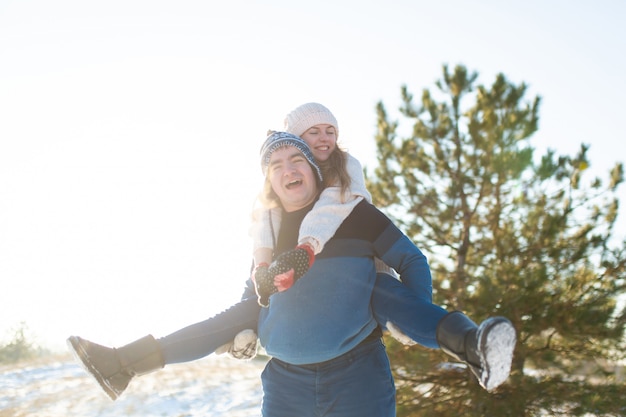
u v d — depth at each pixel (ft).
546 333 26.08
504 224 28.86
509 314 24.30
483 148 28.99
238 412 37.35
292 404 7.91
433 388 26.63
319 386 7.77
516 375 24.57
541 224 27.48
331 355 7.70
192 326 8.21
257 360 61.11
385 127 31.68
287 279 7.29
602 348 26.18
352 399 7.68
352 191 8.31
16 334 61.36
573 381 25.04
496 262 27.04
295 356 7.77
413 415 25.32
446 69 31.73
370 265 8.04
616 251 26.76
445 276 28.40
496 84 30.50
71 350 7.62
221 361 63.77
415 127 31.14
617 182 27.99
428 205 30.27
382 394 7.81
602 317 24.20
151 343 7.88
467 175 29.14
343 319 7.68
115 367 7.66
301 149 8.43
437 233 29.58
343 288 7.77
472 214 29.45
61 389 41.55
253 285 8.82
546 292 24.99
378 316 7.84
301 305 7.77
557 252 26.91
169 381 47.19
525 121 29.19
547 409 24.02
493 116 29.19
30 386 42.47
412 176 30.48
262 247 8.38
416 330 7.14
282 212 8.63
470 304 25.66
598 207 28.43
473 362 6.35
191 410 37.45
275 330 7.91
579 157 28.53
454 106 30.99
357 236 8.07
